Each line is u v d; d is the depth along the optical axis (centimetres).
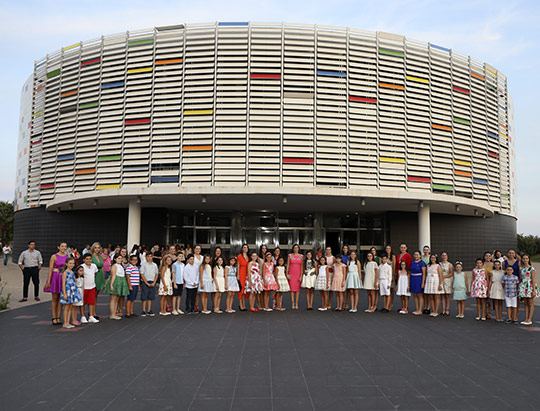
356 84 1808
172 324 882
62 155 1992
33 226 2291
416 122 1869
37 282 1212
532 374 532
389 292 1069
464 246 2308
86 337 746
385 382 495
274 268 1111
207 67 1780
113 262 966
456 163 1973
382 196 1675
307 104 1759
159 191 1633
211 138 1738
